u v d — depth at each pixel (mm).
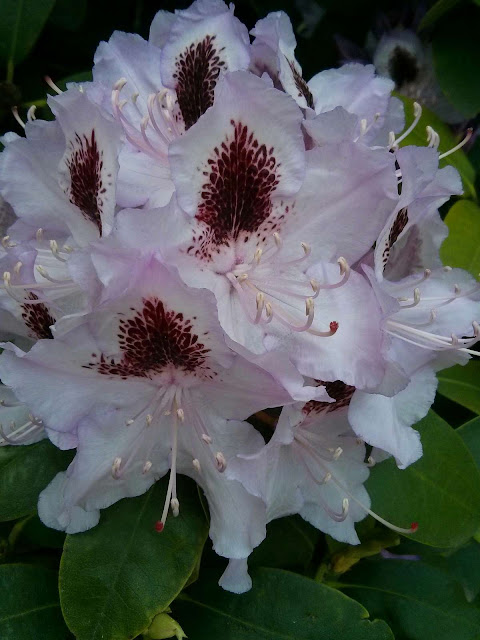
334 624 216
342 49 316
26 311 209
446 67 292
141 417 193
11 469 221
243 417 190
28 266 192
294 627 217
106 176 178
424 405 212
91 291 169
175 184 175
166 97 205
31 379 181
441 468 239
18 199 206
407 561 259
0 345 183
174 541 206
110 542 204
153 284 166
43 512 205
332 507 216
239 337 184
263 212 187
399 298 204
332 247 188
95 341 178
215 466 193
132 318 174
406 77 314
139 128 207
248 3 322
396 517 236
